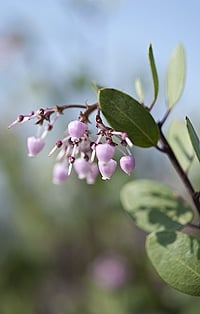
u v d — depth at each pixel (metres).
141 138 0.25
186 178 0.26
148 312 0.56
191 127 0.23
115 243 0.64
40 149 0.26
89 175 0.27
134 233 0.63
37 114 0.25
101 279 0.60
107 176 0.24
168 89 0.27
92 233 0.65
